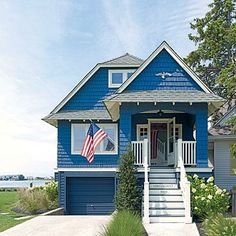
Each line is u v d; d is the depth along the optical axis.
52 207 22.44
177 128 21.58
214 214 13.95
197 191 15.78
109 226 10.42
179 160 17.52
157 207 15.62
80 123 23.03
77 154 22.78
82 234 12.74
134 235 10.03
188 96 18.28
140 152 18.27
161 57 19.03
